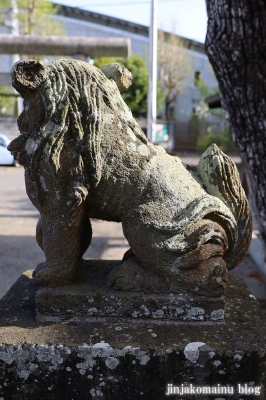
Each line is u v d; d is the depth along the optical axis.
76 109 1.09
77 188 1.09
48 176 1.10
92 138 1.09
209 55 1.91
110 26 15.37
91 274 1.29
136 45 15.45
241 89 1.83
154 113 7.50
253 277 2.86
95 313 1.11
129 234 1.12
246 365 0.99
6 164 9.28
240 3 1.69
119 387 1.01
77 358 1.00
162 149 1.26
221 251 1.09
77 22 15.16
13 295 1.30
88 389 1.02
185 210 1.10
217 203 1.12
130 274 1.12
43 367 1.01
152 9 7.21
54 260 1.14
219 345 1.00
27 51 4.63
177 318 1.10
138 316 1.11
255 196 2.01
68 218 1.12
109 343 1.01
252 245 3.29
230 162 1.18
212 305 1.09
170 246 1.06
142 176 1.13
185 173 1.21
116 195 1.13
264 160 1.89
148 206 1.11
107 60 12.64
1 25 10.98
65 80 1.10
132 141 1.15
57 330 1.07
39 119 1.12
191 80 15.94
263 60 1.74
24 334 1.05
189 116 15.82
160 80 14.66
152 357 0.99
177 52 14.38
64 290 1.14
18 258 3.12
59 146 1.08
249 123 1.87
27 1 10.36
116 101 1.18
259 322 1.12
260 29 1.69
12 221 4.43
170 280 1.09
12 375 1.02
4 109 12.56
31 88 1.09
